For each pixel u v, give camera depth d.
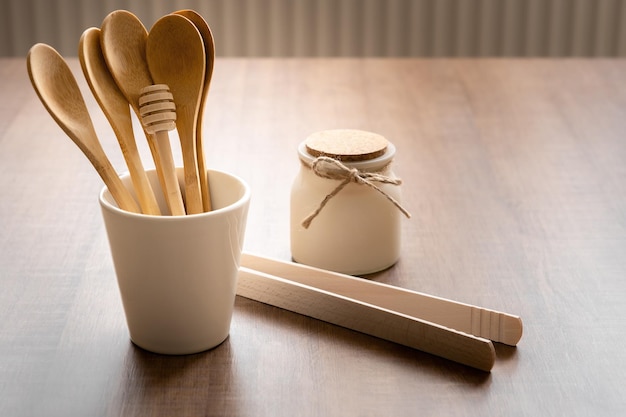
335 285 0.90
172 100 0.80
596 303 0.91
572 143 1.36
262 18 2.50
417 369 0.79
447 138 1.38
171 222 0.75
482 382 0.77
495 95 1.57
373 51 2.56
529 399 0.75
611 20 2.54
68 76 0.80
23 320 0.87
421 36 2.55
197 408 0.73
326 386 0.77
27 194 1.17
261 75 1.66
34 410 0.73
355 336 0.85
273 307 0.90
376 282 0.91
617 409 0.74
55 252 1.01
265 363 0.80
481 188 1.20
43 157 1.30
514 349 0.83
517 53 2.57
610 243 1.04
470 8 2.52
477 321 0.84
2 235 1.05
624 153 1.32
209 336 0.81
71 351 0.82
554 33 2.55
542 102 1.54
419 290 0.93
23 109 1.49
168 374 0.78
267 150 1.33
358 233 0.95
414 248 1.03
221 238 0.77
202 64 0.80
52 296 0.91
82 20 2.50
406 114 1.48
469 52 2.57
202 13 2.49
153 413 0.73
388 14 2.52
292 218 0.98
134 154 0.82
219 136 1.38
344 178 0.91
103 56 0.82
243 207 0.79
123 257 0.78
